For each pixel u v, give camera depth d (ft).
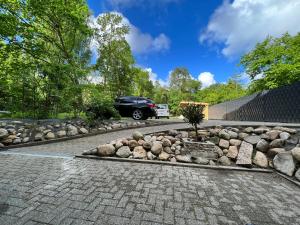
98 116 32.07
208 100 132.16
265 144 17.13
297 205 9.39
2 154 17.57
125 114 40.50
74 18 40.19
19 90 28.99
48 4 37.29
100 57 71.77
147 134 20.79
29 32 37.83
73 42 49.08
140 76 111.45
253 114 41.42
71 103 32.22
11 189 10.23
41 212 8.13
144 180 12.07
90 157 16.79
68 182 11.35
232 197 10.11
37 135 23.65
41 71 30.94
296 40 50.24
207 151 16.79
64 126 27.12
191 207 8.93
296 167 13.58
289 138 17.52
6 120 26.48
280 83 47.44
